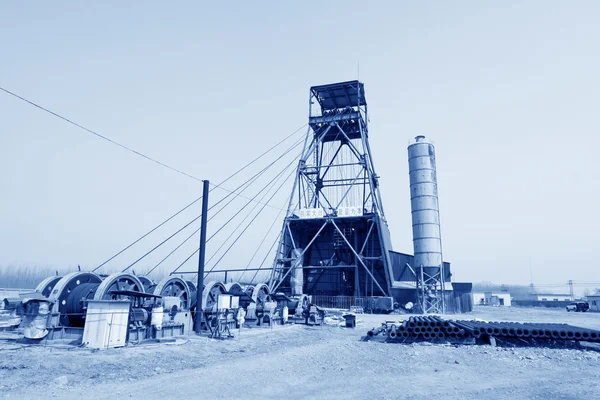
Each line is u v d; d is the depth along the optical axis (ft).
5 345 61.62
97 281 85.05
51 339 67.05
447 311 179.22
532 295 426.51
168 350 61.72
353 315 110.63
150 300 82.84
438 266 173.99
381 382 41.09
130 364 50.60
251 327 103.24
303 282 191.83
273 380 42.16
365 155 192.95
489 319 145.18
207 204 92.27
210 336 81.56
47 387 37.78
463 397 34.78
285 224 188.96
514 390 37.35
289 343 75.87
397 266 189.06
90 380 41.32
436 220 178.60
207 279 181.68
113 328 61.93
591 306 245.65
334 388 38.52
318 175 199.93
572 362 52.42
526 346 65.72
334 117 199.72
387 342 73.00
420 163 182.70
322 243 200.13
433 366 49.93
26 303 64.69
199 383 40.55
